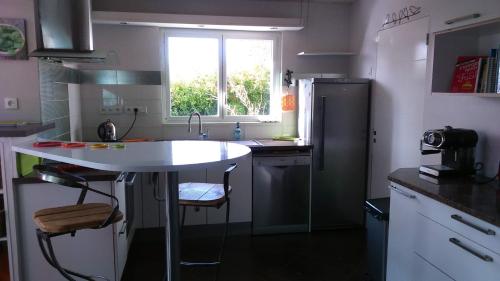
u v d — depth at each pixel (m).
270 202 3.94
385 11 3.71
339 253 3.54
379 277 2.74
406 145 3.37
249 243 3.77
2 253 2.59
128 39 4.06
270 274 3.13
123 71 4.08
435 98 2.89
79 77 3.99
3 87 2.76
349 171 4.06
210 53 4.38
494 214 1.69
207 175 3.86
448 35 2.50
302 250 3.60
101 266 2.68
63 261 2.63
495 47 2.41
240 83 4.50
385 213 2.63
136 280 3.02
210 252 3.55
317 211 4.06
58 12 2.67
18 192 2.51
